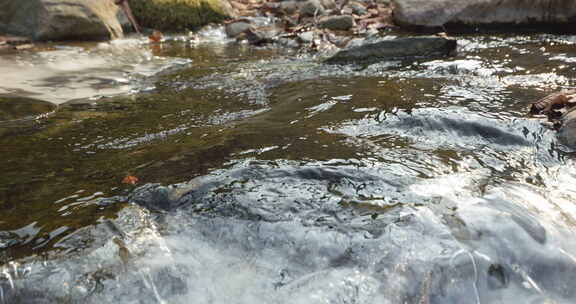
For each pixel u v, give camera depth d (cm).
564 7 608
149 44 644
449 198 202
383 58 514
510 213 192
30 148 264
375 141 263
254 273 167
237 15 812
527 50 511
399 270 166
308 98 361
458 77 416
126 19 706
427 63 477
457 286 163
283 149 248
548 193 214
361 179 216
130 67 497
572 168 240
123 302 155
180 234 182
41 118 322
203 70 491
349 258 171
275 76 457
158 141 275
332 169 224
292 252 175
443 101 334
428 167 232
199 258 172
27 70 458
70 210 193
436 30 659
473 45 551
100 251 171
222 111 344
